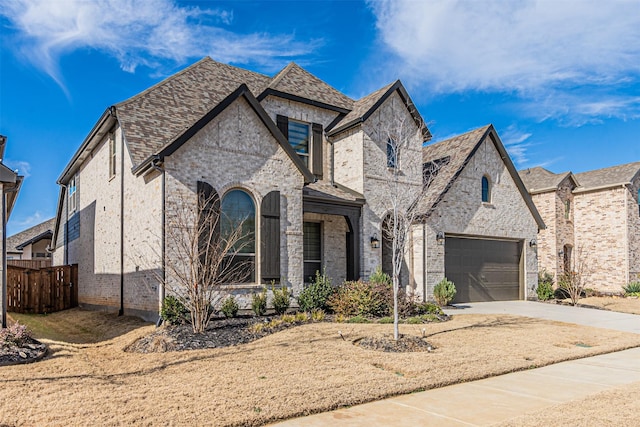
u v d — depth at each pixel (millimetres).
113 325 13148
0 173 10320
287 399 6410
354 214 17312
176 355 9094
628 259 26703
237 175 13781
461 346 10469
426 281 18578
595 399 6652
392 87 18750
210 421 5551
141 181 13828
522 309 18125
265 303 13578
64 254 23844
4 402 6172
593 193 28344
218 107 13289
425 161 22453
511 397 6934
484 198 21547
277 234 14391
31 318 16312
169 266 11641
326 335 11133
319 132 18938
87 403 6148
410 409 6309
